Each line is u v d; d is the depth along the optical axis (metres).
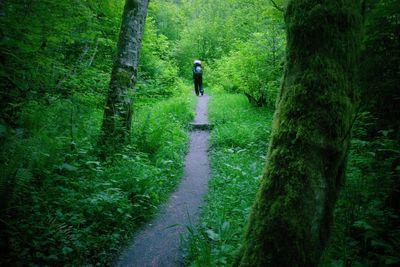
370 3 3.40
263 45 9.65
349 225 2.91
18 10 4.16
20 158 3.37
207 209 4.42
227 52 23.89
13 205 3.31
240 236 3.36
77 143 5.14
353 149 4.03
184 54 24.61
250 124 8.85
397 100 3.87
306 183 1.84
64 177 4.17
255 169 5.57
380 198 3.16
